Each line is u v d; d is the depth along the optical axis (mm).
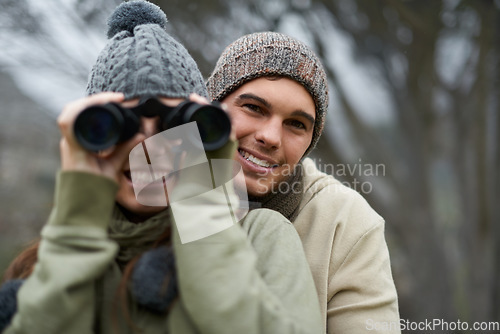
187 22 4969
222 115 1242
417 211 7906
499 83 7281
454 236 9195
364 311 1602
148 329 1212
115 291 1265
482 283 8023
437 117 8242
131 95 1301
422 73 7449
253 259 1235
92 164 1210
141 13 1530
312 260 1721
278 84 1723
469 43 7133
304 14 5992
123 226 1313
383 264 1737
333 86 6961
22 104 7977
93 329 1221
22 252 1532
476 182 8078
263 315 1172
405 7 6535
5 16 5047
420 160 7926
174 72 1346
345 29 6750
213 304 1145
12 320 1220
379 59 7348
